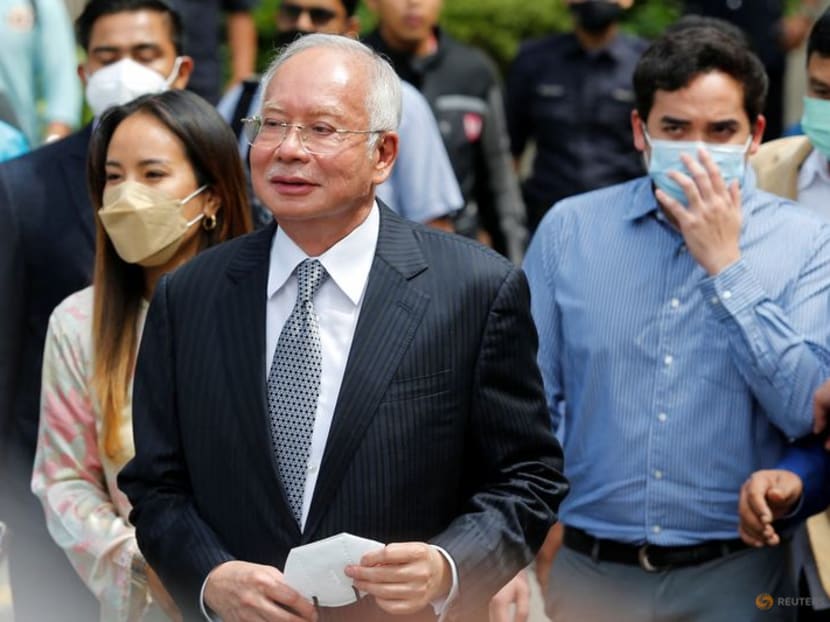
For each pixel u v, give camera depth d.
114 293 4.41
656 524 4.56
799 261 4.56
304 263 3.62
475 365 3.60
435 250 3.67
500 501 3.60
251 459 3.55
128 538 4.16
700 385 4.53
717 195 4.46
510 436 3.64
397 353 3.54
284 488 3.53
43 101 7.20
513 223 7.33
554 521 3.70
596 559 4.66
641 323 4.59
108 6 5.59
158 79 5.60
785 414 4.45
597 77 7.67
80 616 4.72
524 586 4.18
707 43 4.56
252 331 3.61
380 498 3.50
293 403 3.56
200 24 7.57
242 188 4.56
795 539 4.92
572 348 4.69
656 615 4.59
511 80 7.87
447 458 3.57
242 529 3.56
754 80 4.58
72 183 5.05
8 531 4.53
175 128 4.43
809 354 4.45
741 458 4.54
